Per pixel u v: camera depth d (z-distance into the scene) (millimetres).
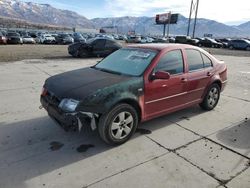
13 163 3275
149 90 3969
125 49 4875
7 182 2895
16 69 10055
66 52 19469
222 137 4246
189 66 4730
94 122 3461
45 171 3125
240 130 4562
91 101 3369
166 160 3461
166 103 4359
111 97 3510
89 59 14648
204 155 3631
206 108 5473
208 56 5320
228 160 3514
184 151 3729
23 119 4719
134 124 3936
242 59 18438
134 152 3643
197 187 2912
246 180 3068
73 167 3227
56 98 3629
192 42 37906
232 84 8672
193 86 4805
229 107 5922
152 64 4074
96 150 3656
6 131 4188
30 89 6887
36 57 15016
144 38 48156
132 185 2908
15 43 32031
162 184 2943
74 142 3871
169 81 4262
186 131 4441
